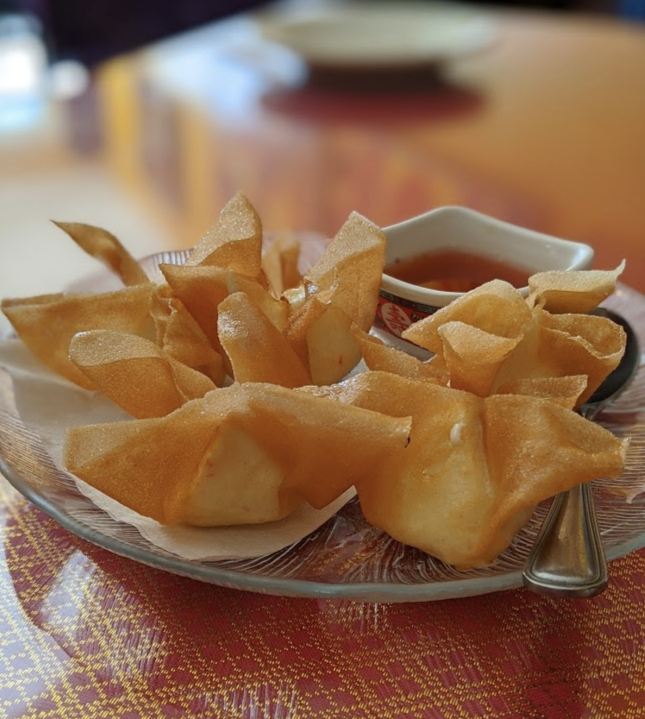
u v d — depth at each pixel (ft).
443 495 0.74
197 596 0.77
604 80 2.15
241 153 1.87
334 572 0.74
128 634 0.74
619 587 0.78
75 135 2.10
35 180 1.87
